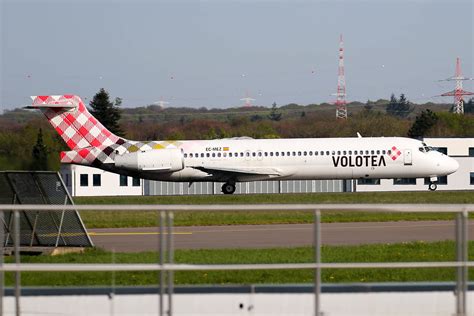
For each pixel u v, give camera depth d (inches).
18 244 2295.8
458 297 2265.0
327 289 2470.5
